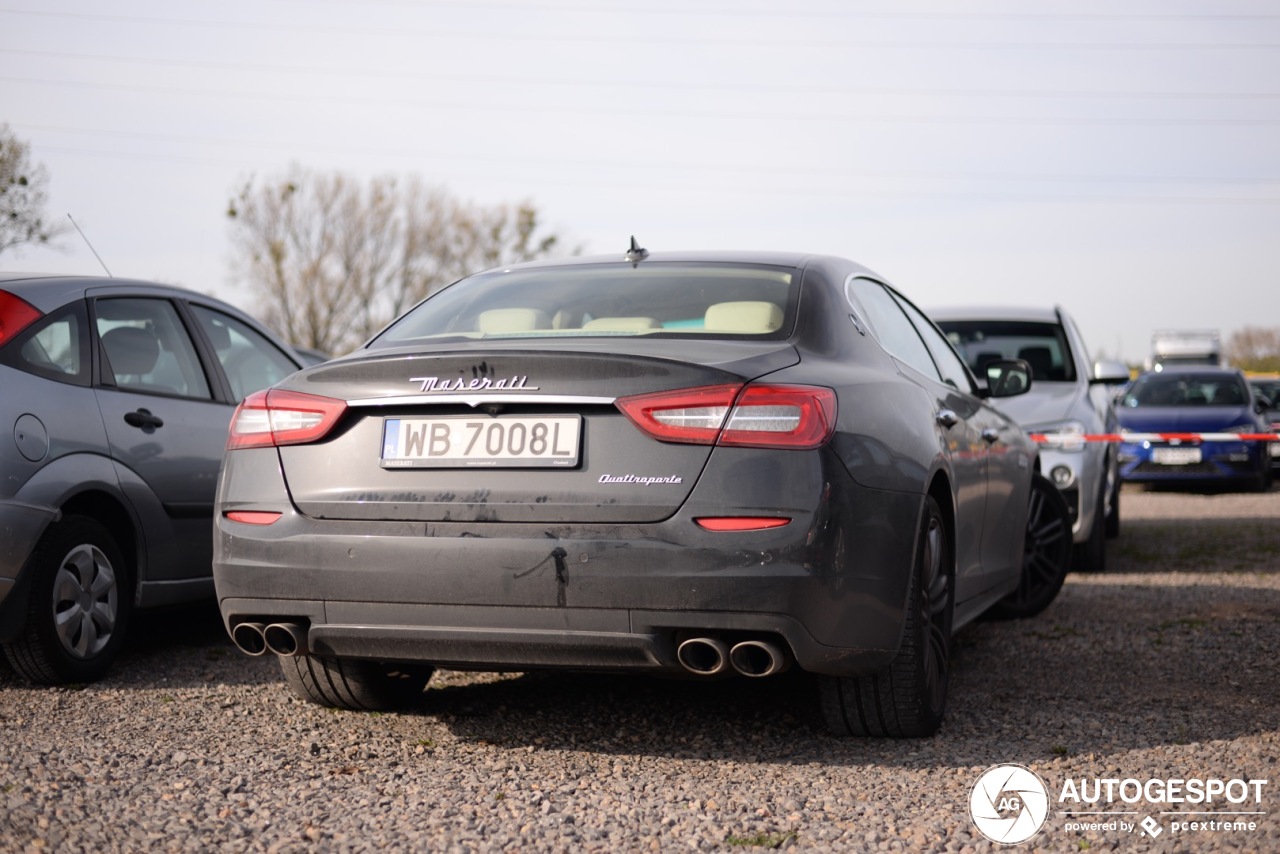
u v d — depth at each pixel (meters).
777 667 3.26
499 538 3.30
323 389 3.56
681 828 3.08
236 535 3.57
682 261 4.25
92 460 4.82
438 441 3.41
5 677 4.82
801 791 3.38
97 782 3.41
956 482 4.23
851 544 3.32
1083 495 7.91
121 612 4.92
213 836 3.01
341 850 2.93
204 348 5.71
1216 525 11.48
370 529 3.42
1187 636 5.68
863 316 4.17
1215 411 15.90
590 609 3.26
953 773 3.53
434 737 3.97
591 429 3.31
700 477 3.23
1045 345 9.30
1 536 4.39
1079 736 3.94
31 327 4.76
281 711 4.29
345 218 47.03
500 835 3.03
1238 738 3.88
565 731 4.03
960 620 4.61
